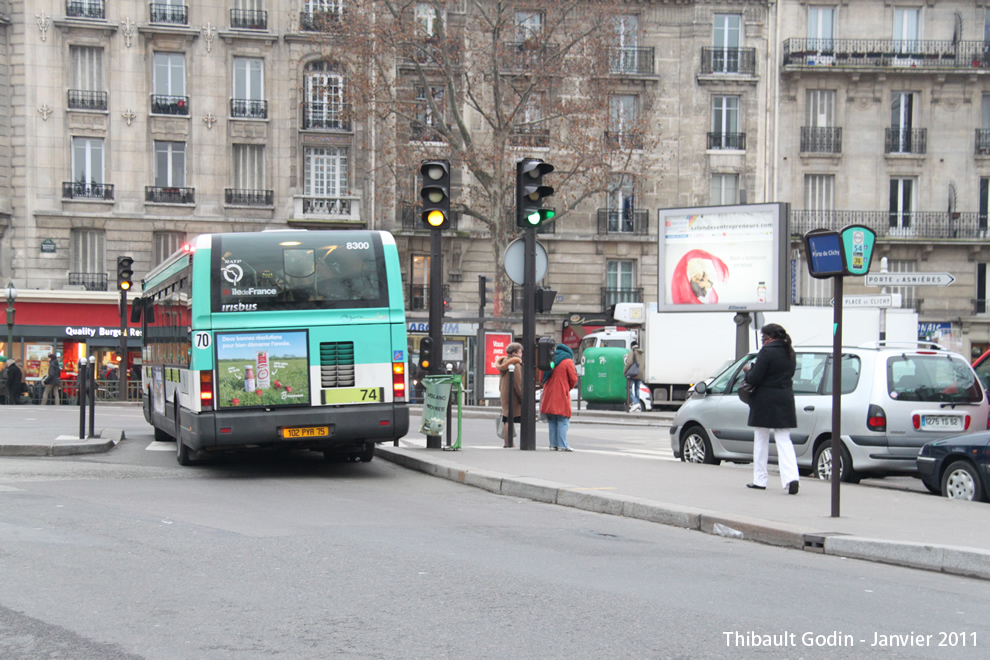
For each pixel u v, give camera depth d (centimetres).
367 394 1219
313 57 3869
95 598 579
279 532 814
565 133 3800
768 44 4119
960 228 4166
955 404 1218
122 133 3784
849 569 731
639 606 587
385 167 3875
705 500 991
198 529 820
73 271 3788
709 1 4094
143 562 682
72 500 976
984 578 700
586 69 3344
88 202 3769
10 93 3728
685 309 2262
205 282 1198
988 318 4172
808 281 4172
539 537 831
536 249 1513
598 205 4162
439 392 1499
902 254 4169
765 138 4122
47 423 2114
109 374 3550
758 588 650
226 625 525
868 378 1210
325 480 1213
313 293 1216
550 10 3359
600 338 3447
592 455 1454
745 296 2191
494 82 3297
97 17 3769
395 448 1509
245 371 1196
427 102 3438
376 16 3288
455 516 942
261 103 3866
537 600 595
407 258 3991
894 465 1186
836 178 4156
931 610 600
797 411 1280
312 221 3862
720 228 2225
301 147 3878
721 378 1449
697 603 599
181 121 3819
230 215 3841
